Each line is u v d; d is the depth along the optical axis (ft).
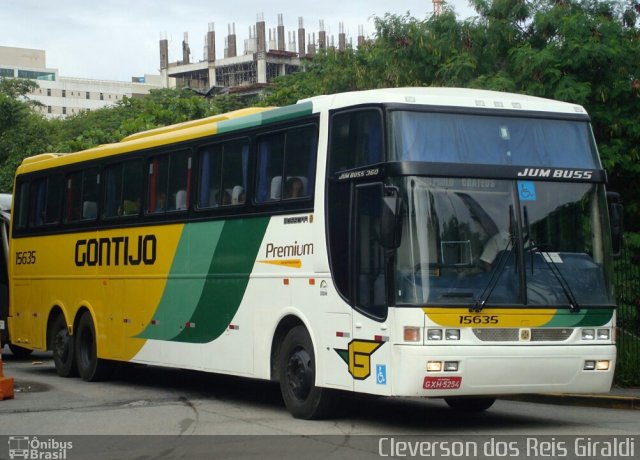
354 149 38.55
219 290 46.78
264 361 43.21
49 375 63.16
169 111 121.70
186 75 512.22
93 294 58.23
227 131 47.16
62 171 62.95
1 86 284.61
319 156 40.22
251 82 470.80
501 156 37.76
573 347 37.17
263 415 42.47
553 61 61.77
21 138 168.14
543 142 38.73
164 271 51.47
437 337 35.27
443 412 44.60
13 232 68.18
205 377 61.67
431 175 36.45
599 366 37.68
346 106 39.32
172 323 50.62
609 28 62.95
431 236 35.94
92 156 59.72
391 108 37.11
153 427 38.99
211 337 47.32
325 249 39.45
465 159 37.22
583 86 60.18
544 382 36.73
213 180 48.08
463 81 68.49
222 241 46.80
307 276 40.55
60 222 62.44
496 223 36.91
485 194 37.04
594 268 38.27
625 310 53.52
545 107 39.40
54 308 62.44
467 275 36.06
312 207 40.47
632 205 63.93
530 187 37.73
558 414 44.37
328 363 39.11
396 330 35.42
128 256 54.90
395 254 35.76
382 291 36.35
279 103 130.72
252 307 44.21
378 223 36.86
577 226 38.27
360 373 37.17
